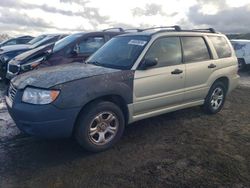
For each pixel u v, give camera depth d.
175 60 5.02
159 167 3.73
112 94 4.14
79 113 3.92
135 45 4.81
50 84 3.76
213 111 6.02
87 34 7.76
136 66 4.45
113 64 4.64
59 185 3.29
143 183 3.35
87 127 3.94
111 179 3.43
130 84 4.31
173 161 3.90
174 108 5.14
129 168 3.70
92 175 3.52
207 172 3.62
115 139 4.29
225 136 4.86
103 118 4.13
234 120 5.77
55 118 3.69
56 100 3.67
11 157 3.94
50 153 4.09
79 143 3.98
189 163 3.85
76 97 3.76
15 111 3.84
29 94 3.82
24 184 3.30
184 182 3.38
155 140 4.62
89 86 3.89
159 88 4.71
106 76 4.11
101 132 4.12
